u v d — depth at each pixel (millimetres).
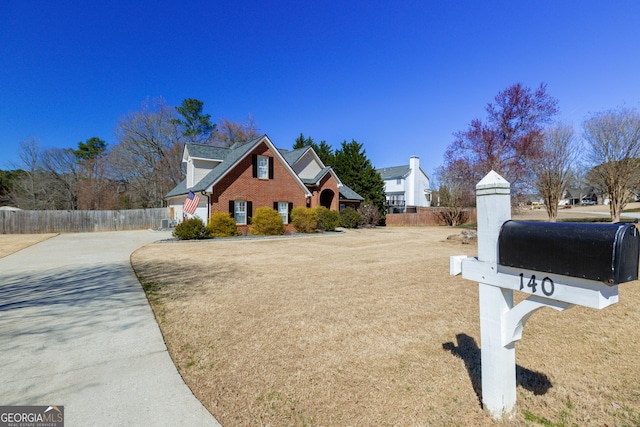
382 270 7840
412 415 2297
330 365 3078
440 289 5980
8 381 2797
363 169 31469
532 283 1895
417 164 41531
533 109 19000
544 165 20062
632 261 1557
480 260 2250
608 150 17953
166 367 3064
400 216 31172
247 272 7641
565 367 3033
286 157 24016
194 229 15430
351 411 2359
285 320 4336
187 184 21594
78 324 4230
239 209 18328
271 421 2248
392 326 4105
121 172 34344
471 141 20547
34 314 4648
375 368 3014
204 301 5246
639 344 3523
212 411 2367
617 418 2268
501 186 2135
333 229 20672
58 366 3078
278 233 18125
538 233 1812
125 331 3988
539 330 3939
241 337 3779
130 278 7055
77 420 2246
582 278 1600
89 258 10016
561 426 2180
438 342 3602
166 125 35812
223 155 21469
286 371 2969
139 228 25422
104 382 2783
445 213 29812
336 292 5777
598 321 4238
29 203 29969
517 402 2461
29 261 9500
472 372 2908
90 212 23641
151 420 2248
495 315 2193
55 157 32125
